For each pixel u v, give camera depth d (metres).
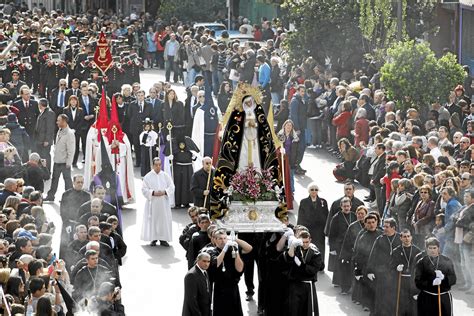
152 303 50.88
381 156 62.09
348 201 52.47
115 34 127.00
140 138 74.06
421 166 57.59
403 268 47.25
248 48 98.69
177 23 131.62
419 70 72.44
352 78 89.94
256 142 48.75
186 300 43.03
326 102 81.81
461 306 49.56
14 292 40.06
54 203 67.94
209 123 72.38
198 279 43.09
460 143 61.91
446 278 44.62
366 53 92.38
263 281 47.44
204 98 73.06
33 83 98.88
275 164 48.84
